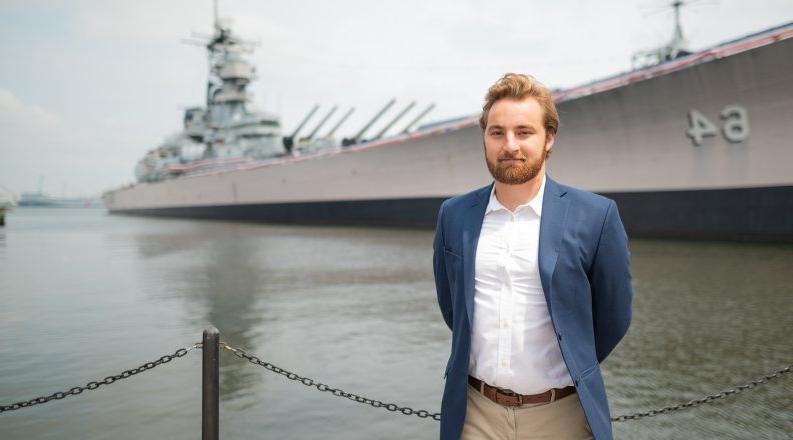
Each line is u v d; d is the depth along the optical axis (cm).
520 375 178
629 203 1764
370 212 2670
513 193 180
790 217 1473
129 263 1608
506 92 175
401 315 870
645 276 1077
